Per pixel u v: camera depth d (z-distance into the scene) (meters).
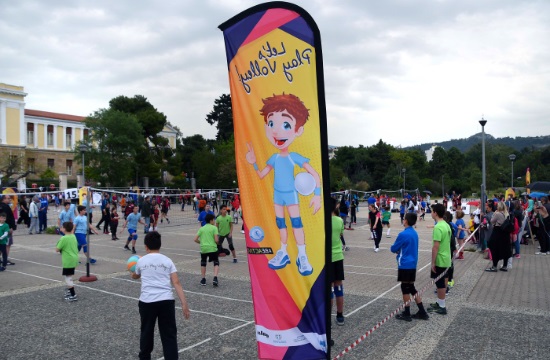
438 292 7.89
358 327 7.14
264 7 4.55
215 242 10.44
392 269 12.61
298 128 4.50
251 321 7.54
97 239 20.11
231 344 6.42
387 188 73.75
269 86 4.58
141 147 59.41
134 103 65.56
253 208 4.71
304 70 4.45
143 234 22.09
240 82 4.71
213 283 10.34
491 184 82.50
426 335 6.73
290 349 4.58
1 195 21.61
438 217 7.95
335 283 7.18
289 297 4.58
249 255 4.73
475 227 17.56
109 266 13.16
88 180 55.91
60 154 83.00
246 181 4.73
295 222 4.54
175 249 16.86
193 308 8.38
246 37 4.64
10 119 74.44
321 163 4.44
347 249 16.72
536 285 10.25
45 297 9.34
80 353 6.09
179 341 6.54
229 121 76.06
